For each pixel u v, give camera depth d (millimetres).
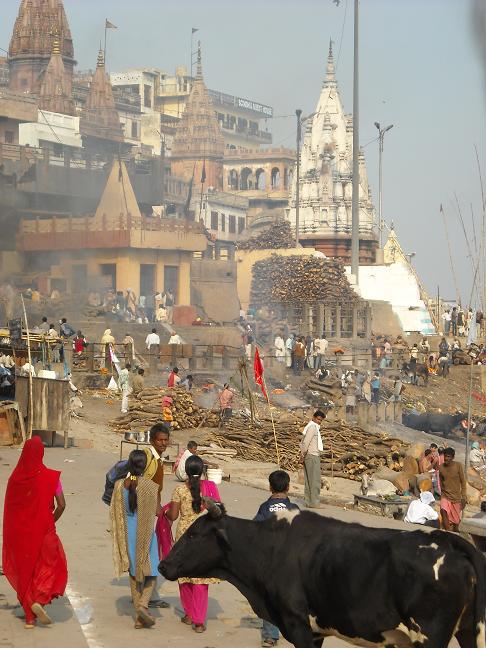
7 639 9547
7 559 9883
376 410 40531
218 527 8180
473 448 33344
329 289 58031
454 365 55219
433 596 7094
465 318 68688
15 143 71875
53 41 95625
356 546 7500
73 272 63188
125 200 64375
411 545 7266
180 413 29594
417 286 76750
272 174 134500
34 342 28844
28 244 64562
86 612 10531
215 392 36781
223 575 8250
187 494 10219
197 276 70062
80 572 12086
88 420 29062
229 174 135125
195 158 120500
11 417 23234
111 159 81938
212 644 9648
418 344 61531
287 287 58750
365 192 86125
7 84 120312
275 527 8016
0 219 65250
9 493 9852
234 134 151750
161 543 10539
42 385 23609
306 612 7727
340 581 7473
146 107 136000
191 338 53375
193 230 64375
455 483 15539
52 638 9609
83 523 14984
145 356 43656
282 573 7816
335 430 27188
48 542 9820
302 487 20625
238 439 26281
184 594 10117
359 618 7391
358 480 23641
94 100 104438
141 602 10070
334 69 87375
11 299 54219
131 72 139000
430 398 49438
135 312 57469
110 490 10562
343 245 84688
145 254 62469
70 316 55031
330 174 84812
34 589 9766
